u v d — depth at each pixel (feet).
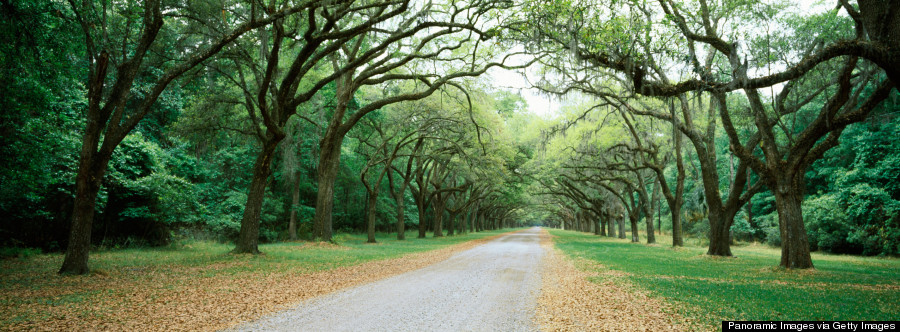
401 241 116.37
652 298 29.45
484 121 97.86
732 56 41.52
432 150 122.62
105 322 21.18
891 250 78.59
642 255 71.00
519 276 42.11
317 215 81.25
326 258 56.34
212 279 35.91
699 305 26.73
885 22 32.01
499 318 23.43
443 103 96.84
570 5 43.78
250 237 57.21
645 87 47.37
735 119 67.36
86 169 37.81
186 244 75.36
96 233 65.31
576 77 63.82
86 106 58.75
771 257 70.85
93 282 33.19
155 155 72.33
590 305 27.30
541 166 137.08
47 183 52.13
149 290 29.99
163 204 69.10
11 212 54.95
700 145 69.62
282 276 38.78
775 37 48.70
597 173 124.67
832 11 49.06
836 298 29.43
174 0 47.21
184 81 57.62
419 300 28.17
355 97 99.76
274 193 124.67
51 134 48.47
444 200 158.30
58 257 52.37
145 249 66.80
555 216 437.58
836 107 44.34
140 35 46.73
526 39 48.57
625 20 45.98
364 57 54.85
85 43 43.68
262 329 20.53
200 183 100.53
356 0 54.08
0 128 40.65
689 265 54.13
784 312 24.71
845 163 105.91
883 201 81.71
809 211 98.94
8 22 36.01
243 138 76.38
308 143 105.70
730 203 68.39
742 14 47.98
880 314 24.27
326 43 78.59
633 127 96.53
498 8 48.67
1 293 27.81
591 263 56.44
